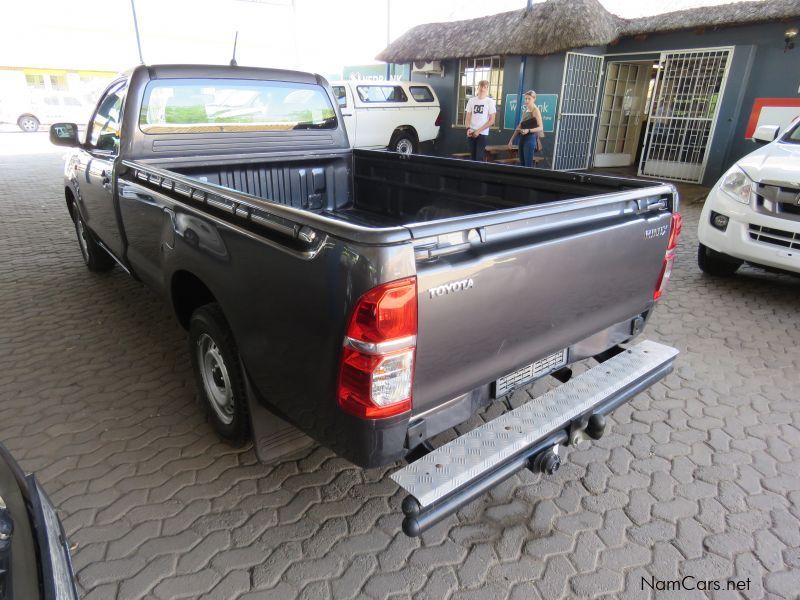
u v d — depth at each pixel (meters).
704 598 1.98
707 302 4.70
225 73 3.50
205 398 2.77
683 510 2.40
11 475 1.52
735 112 9.45
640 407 3.16
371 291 1.54
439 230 1.64
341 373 1.68
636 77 12.18
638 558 2.15
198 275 2.46
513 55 11.30
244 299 2.11
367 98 11.84
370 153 4.17
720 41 9.54
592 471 2.63
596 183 2.77
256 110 3.72
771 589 2.02
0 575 1.13
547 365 2.26
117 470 2.57
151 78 3.25
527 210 1.89
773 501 2.45
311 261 1.70
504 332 1.94
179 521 2.29
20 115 21.27
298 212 1.78
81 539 2.18
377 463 1.76
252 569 2.07
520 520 2.33
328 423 1.83
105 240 4.09
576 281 2.13
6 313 4.25
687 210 8.27
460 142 13.72
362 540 2.22
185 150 3.49
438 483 1.71
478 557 2.15
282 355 1.96
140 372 3.44
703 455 2.75
